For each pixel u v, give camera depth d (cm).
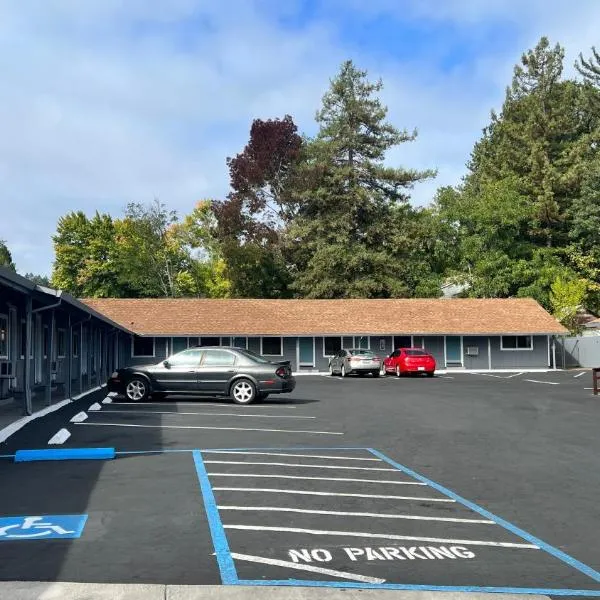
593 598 518
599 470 1043
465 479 970
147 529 691
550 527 727
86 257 6650
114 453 1122
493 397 2339
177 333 4128
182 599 493
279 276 6081
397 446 1262
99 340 2939
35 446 1217
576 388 2789
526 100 6247
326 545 647
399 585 538
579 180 5691
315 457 1134
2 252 6956
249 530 694
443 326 4438
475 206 5819
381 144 6112
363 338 4444
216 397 2252
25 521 718
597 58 6431
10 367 2139
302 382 3253
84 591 504
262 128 6312
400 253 5956
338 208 5928
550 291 5534
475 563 602
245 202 6303
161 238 6431
